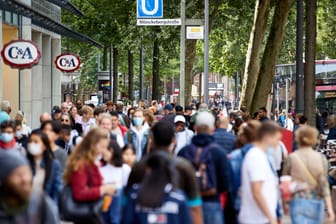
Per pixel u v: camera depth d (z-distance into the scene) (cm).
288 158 1948
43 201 1014
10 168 947
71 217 1652
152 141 1459
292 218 1920
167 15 6969
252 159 1681
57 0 6644
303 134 1938
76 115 3872
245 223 1694
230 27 8281
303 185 1916
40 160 1823
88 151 1662
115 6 8838
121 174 1928
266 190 1692
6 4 4066
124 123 3703
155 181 1193
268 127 1705
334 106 7400
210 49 12206
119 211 1817
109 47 11194
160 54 9419
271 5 6881
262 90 5728
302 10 4350
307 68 4450
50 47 8412
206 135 1733
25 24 6391
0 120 3120
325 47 9050
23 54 4934
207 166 1702
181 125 3058
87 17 9606
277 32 5731
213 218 1700
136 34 8050
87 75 13425
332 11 8081
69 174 1659
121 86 13538
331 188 2941
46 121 2072
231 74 13275
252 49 6425
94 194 1648
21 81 6656
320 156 1934
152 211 1178
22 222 982
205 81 5150
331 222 1933
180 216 1180
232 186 1789
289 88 7425
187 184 1335
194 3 6894
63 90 12081
